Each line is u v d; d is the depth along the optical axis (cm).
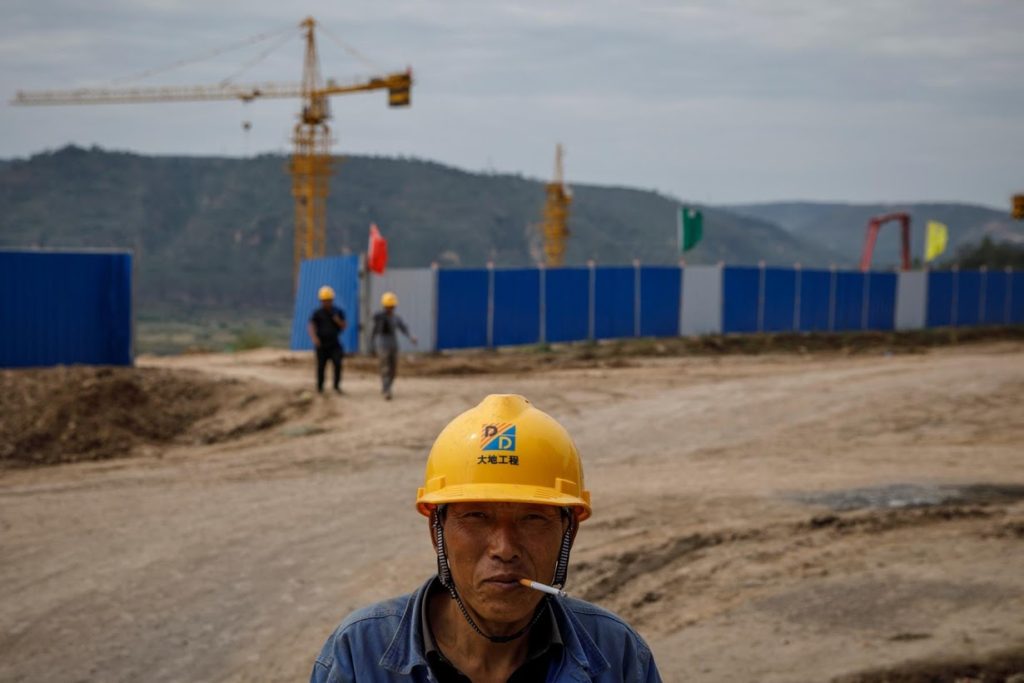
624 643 223
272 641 722
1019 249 12962
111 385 1698
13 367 2061
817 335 4025
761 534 1018
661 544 983
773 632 736
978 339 4488
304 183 10512
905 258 7912
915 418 1836
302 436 1598
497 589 196
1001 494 1210
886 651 689
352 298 2897
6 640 714
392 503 1159
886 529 1040
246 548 962
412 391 2044
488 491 198
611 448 1562
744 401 2019
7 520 1055
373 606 215
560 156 11175
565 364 2752
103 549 949
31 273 2075
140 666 672
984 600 800
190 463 1395
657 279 3703
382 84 10431
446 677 207
